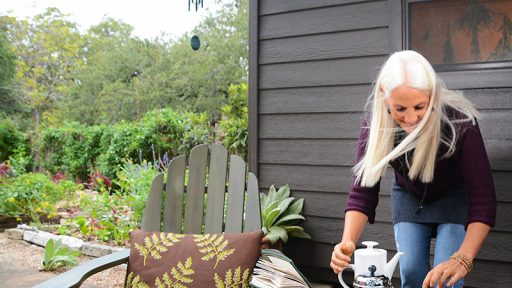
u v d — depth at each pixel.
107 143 9.30
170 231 2.23
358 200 1.84
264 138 3.31
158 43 15.88
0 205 5.52
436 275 1.44
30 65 17.75
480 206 1.65
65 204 6.30
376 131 1.69
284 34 3.22
